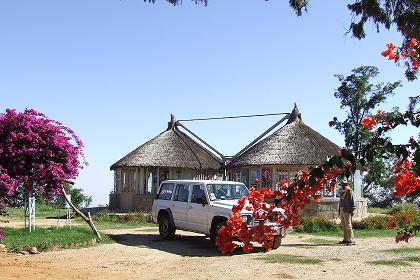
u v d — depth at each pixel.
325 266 11.38
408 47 5.57
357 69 50.06
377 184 35.62
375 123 4.46
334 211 24.09
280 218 4.37
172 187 16.45
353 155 3.81
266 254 13.19
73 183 14.69
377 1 12.21
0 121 13.52
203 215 14.55
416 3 12.05
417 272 10.66
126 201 30.53
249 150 29.00
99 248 14.20
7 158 13.53
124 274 10.48
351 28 12.59
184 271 10.84
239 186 15.29
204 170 31.56
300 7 11.92
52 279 9.77
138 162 29.81
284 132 27.95
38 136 13.73
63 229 16.98
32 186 13.95
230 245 4.42
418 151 3.82
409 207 25.61
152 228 20.14
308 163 25.38
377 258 12.52
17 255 12.70
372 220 20.08
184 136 33.81
